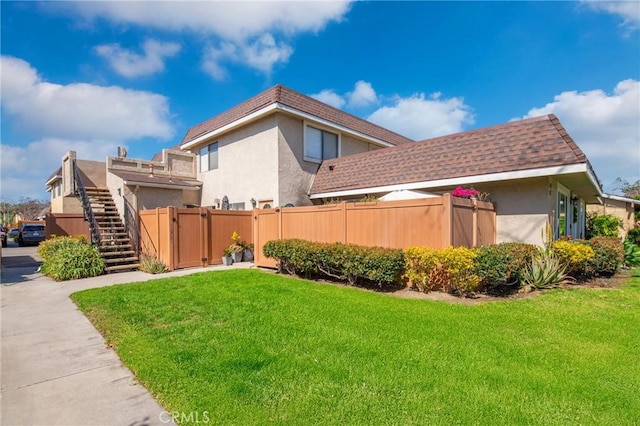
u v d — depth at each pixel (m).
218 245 13.46
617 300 6.60
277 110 13.72
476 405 3.01
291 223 10.94
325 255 8.59
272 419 2.84
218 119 17.39
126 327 5.41
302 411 2.95
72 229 17.58
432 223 7.61
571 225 13.36
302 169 15.04
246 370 3.75
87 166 16.91
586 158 7.62
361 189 12.42
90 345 4.85
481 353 4.12
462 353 4.12
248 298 7.09
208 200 17.97
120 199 14.22
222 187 17.00
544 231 8.70
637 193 34.84
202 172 18.50
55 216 17.12
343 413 2.91
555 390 3.26
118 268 11.77
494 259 6.87
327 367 3.78
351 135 17.56
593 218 21.72
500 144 9.69
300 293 7.48
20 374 3.91
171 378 3.60
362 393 3.22
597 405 3.02
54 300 7.67
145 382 3.59
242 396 3.21
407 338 4.62
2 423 2.93
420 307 6.19
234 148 16.25
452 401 3.07
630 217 24.05
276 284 8.56
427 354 4.09
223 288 8.16
